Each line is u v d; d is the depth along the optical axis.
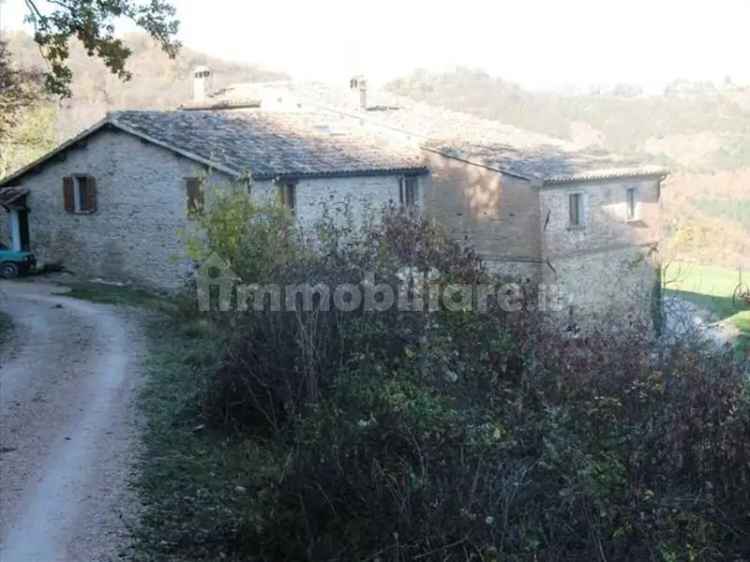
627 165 26.36
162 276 23.52
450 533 6.42
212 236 15.13
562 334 9.12
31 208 26.80
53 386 12.77
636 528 6.40
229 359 10.80
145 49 61.22
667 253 25.77
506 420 7.32
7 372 13.73
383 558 6.55
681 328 10.41
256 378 10.20
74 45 56.16
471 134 27.84
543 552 6.25
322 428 7.80
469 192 24.97
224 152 22.47
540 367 8.05
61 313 19.52
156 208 23.48
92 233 25.30
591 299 24.64
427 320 9.38
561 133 53.56
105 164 24.62
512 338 8.84
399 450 7.18
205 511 8.37
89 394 12.28
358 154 24.94
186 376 13.15
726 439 7.08
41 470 9.34
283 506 7.59
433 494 6.58
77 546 7.58
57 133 44.97
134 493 8.76
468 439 6.87
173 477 9.22
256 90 32.06
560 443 6.86
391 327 9.41
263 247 14.13
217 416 10.77
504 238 24.28
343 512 7.18
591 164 25.69
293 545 7.24
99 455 9.81
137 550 7.53
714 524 6.82
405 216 15.48
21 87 29.58
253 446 9.98
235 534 7.86
